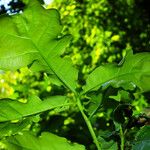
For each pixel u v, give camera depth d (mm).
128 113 342
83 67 1449
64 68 301
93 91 306
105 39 1682
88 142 779
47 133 304
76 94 306
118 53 1629
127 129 351
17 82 1486
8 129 312
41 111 308
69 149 307
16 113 305
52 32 285
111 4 2045
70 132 828
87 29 1825
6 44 282
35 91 1338
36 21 278
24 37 283
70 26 1777
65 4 1820
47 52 293
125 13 2076
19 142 303
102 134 334
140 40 1917
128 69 302
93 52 1561
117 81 306
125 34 1969
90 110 314
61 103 305
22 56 291
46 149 308
